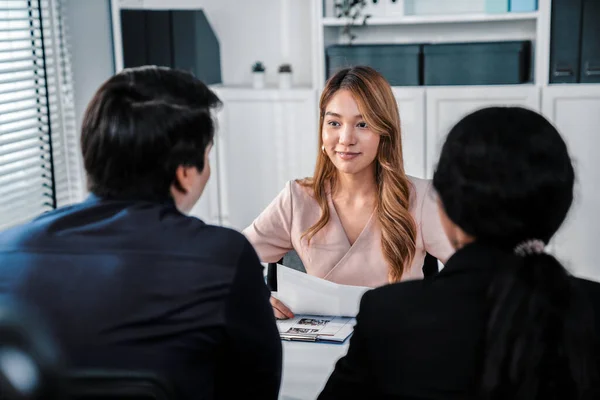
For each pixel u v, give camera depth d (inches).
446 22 152.3
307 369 60.9
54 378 26.3
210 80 157.8
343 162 76.9
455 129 38.5
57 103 144.6
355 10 145.9
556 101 138.9
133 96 44.5
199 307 42.1
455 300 38.0
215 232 44.6
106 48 156.8
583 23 136.0
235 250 43.9
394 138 77.4
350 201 80.7
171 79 45.9
